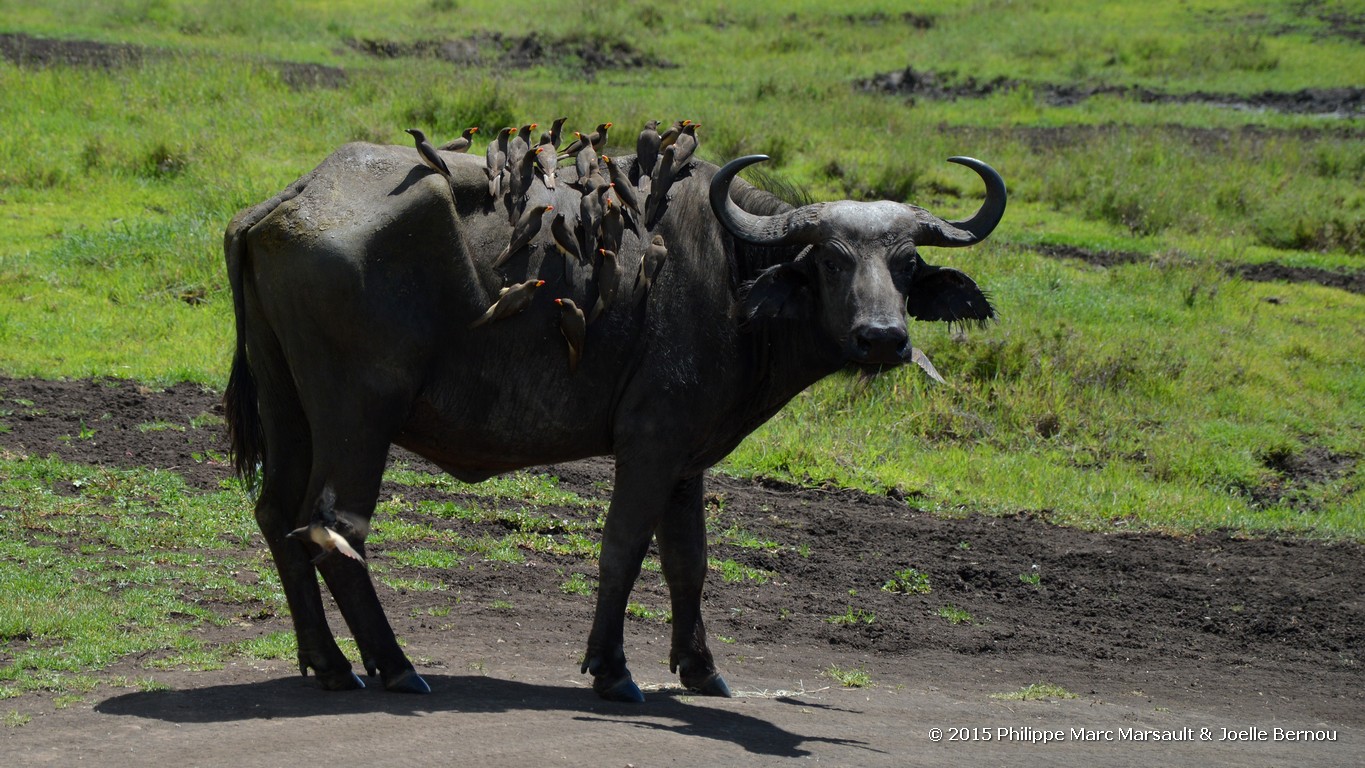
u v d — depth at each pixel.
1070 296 56.94
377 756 17.39
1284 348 54.88
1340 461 46.94
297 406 22.23
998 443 46.53
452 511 35.41
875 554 36.81
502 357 21.66
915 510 41.00
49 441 36.72
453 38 107.12
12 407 38.91
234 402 22.31
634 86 95.94
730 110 80.06
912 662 29.34
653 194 22.45
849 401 47.41
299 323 20.89
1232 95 103.75
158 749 17.59
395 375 20.94
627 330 21.84
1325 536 40.94
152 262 51.38
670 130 23.17
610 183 22.11
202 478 35.41
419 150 21.36
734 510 38.91
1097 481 43.72
